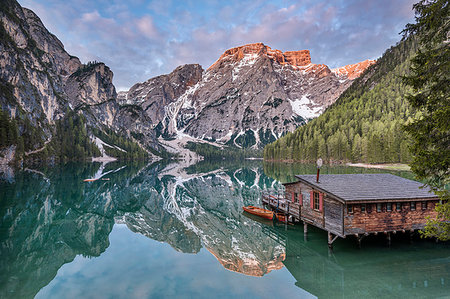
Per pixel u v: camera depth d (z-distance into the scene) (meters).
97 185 56.62
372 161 109.94
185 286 14.09
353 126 146.75
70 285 14.14
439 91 11.96
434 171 12.30
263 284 14.41
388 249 19.42
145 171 107.25
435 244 20.22
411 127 12.70
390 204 19.41
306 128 177.88
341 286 14.03
